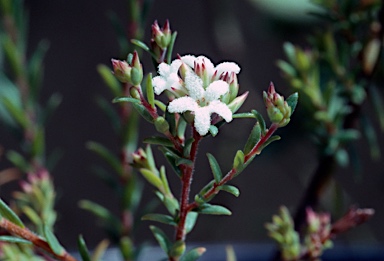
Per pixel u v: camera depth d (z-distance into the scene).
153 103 0.22
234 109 0.22
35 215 0.27
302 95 0.29
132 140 0.29
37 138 0.30
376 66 0.29
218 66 0.22
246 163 0.22
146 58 0.50
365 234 0.44
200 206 0.22
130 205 0.29
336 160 0.29
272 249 0.37
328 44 0.30
